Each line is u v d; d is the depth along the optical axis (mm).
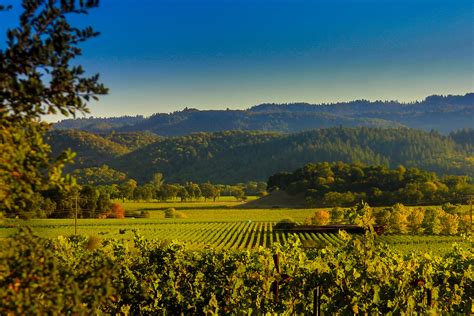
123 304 11461
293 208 106062
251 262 11609
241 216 93188
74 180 3781
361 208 9734
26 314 3559
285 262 10492
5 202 3553
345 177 110125
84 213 80062
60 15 3512
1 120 3580
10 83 3340
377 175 105500
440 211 65875
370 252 9688
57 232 55781
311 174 117125
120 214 85688
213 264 11797
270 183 128625
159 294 11594
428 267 10375
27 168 3586
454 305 10531
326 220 73250
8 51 3402
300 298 10016
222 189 162000
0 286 3639
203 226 75875
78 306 3781
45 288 3721
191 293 11773
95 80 3652
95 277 3953
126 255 12172
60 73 3541
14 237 3812
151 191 129750
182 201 134875
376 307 9539
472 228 60969
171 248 12242
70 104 3617
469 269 10602
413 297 10102
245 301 10852
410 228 63781
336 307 9633
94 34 3588
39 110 3578
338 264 9727
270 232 68438
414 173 103312
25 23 3496
